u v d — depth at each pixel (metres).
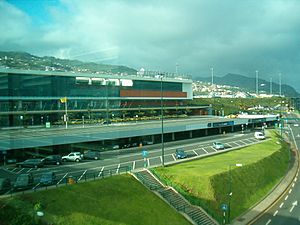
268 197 51.56
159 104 124.88
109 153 61.47
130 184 41.66
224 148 76.50
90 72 81.94
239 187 49.44
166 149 72.38
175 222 37.62
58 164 47.75
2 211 28.94
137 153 65.44
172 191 43.88
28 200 31.33
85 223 32.03
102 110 88.50
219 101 194.88
